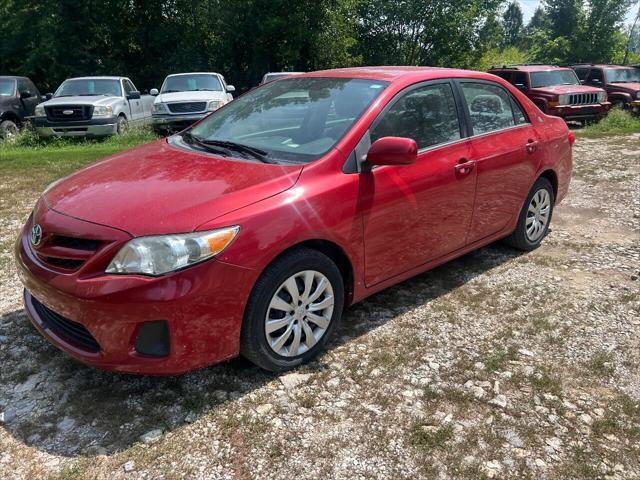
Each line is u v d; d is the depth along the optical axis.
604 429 2.67
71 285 2.54
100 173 3.22
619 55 34.94
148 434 2.58
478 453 2.51
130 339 2.54
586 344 3.42
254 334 2.82
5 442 2.51
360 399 2.86
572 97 13.89
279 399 2.84
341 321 3.64
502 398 2.88
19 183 7.27
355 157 3.20
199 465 2.40
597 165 8.88
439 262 3.97
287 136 3.42
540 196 4.89
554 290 4.17
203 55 24.75
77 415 2.70
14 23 24.03
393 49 28.64
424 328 3.57
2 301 3.83
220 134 3.71
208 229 2.57
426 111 3.72
